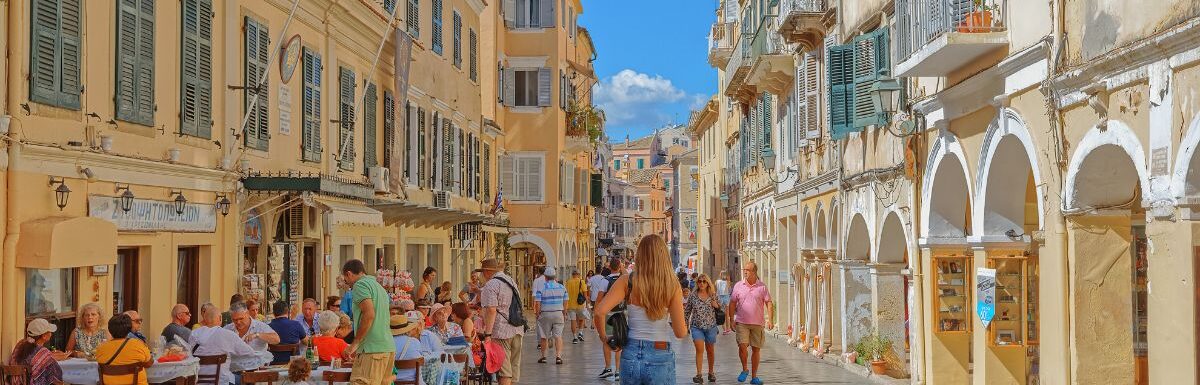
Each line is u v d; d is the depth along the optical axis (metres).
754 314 19.55
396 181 24.41
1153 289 10.31
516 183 46.25
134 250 14.23
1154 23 10.10
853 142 22.84
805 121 27.45
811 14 25.00
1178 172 9.55
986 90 14.82
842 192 23.80
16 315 11.59
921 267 18.28
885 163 20.16
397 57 23.91
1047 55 12.62
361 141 22.86
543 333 23.44
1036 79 13.06
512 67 46.28
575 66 49.22
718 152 57.53
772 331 34.53
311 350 13.15
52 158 12.04
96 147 12.73
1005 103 14.09
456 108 31.36
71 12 12.33
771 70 30.22
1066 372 12.67
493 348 16.66
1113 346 12.41
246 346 12.91
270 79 18.05
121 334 11.24
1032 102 13.32
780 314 33.62
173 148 14.75
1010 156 14.54
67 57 12.23
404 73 24.58
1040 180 13.23
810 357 25.84
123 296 14.13
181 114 14.95
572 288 29.25
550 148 46.28
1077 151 12.02
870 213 21.45
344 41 21.67
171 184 14.72
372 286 12.25
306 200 17.75
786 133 31.73
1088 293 12.45
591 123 49.50
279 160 18.39
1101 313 12.45
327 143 20.70
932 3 14.95
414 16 26.62
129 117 13.53
